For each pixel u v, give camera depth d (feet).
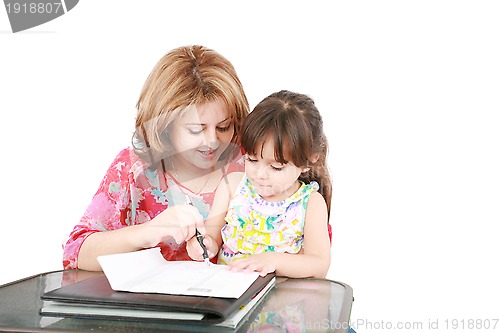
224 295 3.81
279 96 5.55
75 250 5.18
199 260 5.51
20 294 4.28
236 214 5.66
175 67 5.46
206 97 5.29
